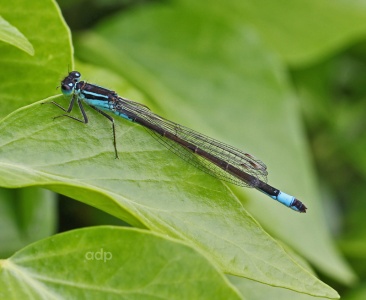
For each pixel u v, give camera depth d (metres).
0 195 0.20
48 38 0.19
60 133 0.18
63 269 0.18
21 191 0.20
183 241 0.18
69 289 0.18
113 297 0.18
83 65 0.21
